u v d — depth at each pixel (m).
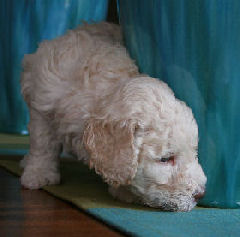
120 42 2.85
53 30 5.81
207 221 2.07
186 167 2.15
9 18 6.37
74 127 2.38
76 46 2.63
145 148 2.13
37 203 2.41
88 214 2.20
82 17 5.36
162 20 2.50
